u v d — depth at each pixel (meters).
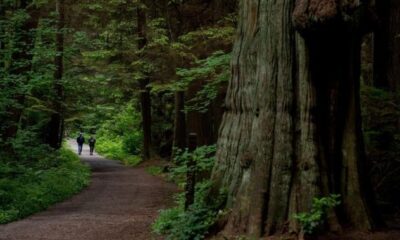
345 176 7.25
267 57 7.38
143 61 20.06
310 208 6.89
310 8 6.43
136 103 39.62
